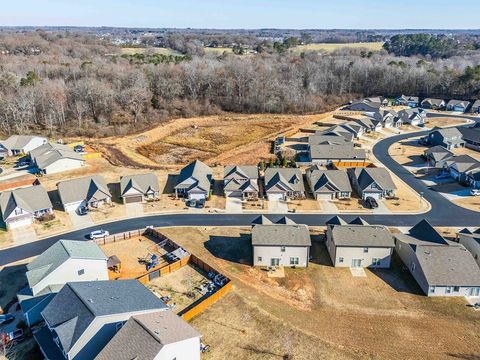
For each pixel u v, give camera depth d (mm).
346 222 60656
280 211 67125
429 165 88500
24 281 48531
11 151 93875
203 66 154500
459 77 155750
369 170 74812
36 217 63312
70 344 33531
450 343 39438
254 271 51188
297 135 111125
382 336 40125
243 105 137625
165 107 131750
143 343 32594
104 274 47500
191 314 41625
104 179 77125
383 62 179500
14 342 38656
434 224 62719
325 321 42125
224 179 74062
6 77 132625
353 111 137750
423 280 47312
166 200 70938
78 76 148500
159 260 52906
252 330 40125
